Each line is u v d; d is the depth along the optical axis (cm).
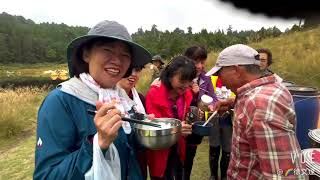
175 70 261
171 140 176
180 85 262
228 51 204
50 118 127
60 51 8844
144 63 164
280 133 154
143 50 152
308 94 322
